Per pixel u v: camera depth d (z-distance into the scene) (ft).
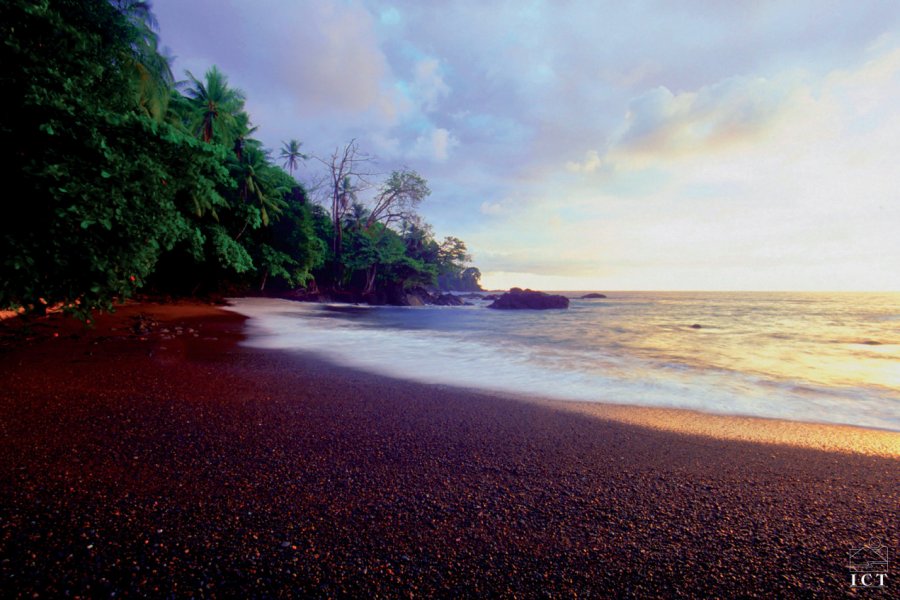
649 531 7.52
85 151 20.06
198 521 7.22
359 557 6.46
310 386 18.54
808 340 48.14
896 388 22.21
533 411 15.84
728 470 10.52
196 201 52.42
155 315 51.47
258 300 109.40
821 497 9.06
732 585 6.07
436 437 12.39
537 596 5.74
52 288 18.84
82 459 9.45
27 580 5.52
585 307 144.97
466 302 189.57
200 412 13.67
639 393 20.08
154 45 40.81
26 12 18.33
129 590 5.47
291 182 124.67
